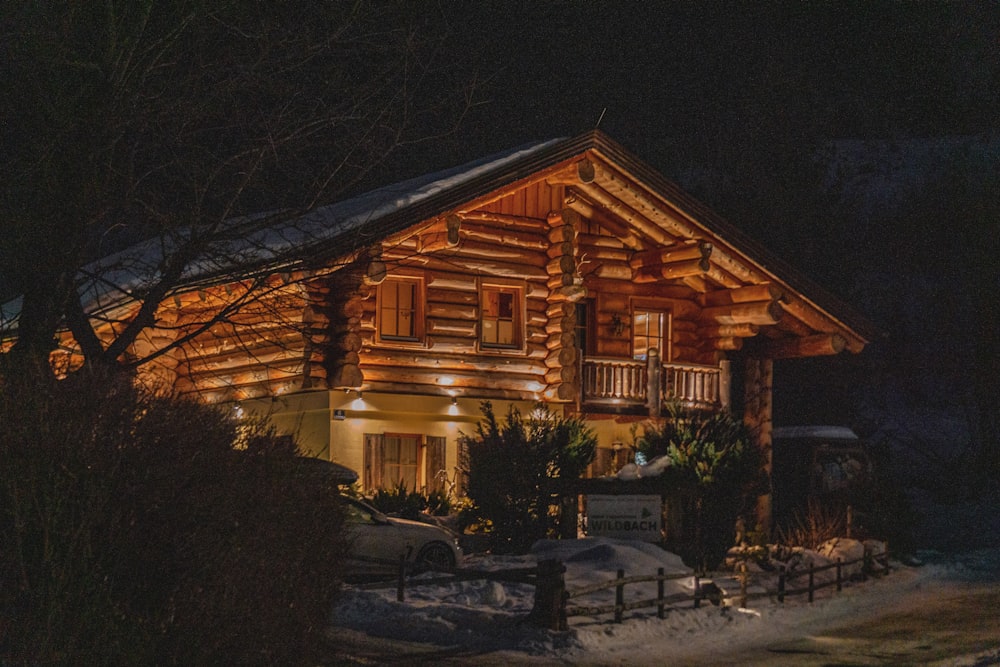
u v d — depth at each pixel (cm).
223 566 827
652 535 1989
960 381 4862
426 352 2533
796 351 2881
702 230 2734
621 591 1516
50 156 1289
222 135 1479
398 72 1523
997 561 2430
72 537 768
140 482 800
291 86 1462
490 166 2531
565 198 2747
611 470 2805
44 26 1312
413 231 2341
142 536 800
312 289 2314
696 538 2097
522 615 1492
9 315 2211
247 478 870
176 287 1474
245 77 1409
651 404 2712
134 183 1345
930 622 1670
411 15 1553
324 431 2408
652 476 2097
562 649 1340
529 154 2522
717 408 2827
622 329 2845
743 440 2302
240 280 1485
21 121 1323
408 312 2542
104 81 1304
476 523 2170
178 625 803
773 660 1354
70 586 766
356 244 1694
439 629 1430
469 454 2200
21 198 1304
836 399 3800
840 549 2205
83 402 816
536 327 2691
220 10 1387
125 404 825
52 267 1282
